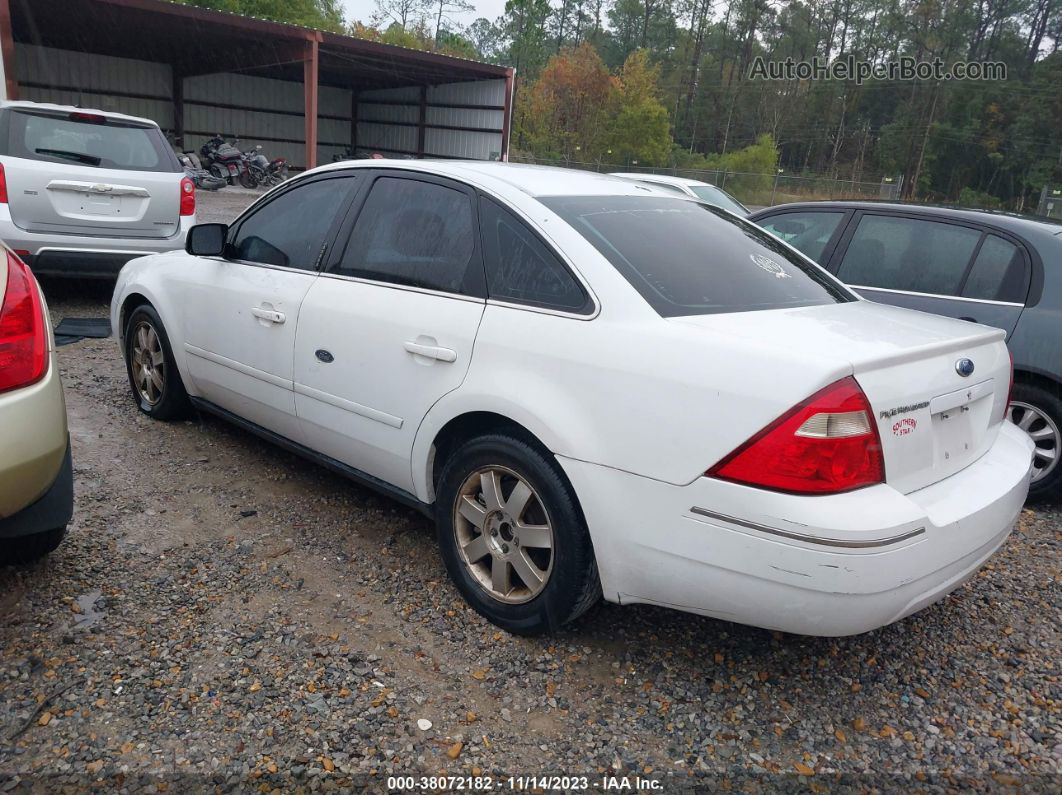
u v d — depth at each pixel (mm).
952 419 2607
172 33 23141
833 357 2277
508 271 2938
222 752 2291
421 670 2721
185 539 3486
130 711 2422
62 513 2900
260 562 3340
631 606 3203
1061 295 4285
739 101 80938
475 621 3012
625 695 2670
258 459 4402
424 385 3061
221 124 30078
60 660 2623
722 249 3174
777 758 2434
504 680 2699
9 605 2900
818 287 3250
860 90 76625
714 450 2324
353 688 2600
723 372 2344
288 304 3660
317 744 2352
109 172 6812
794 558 2219
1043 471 4426
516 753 2383
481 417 2971
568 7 89812
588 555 2693
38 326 2678
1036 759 2496
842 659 2947
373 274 3393
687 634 3037
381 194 3527
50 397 2670
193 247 4055
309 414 3627
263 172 25578
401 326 3148
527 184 3182
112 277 7023
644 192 3510
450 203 3236
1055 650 3090
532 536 2801
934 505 2412
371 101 33219
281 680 2609
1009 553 3922
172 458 4324
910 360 2438
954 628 3207
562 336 2688
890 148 73250
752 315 2711
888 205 5047
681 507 2398
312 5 53000
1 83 17688
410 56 24859
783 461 2213
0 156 6398
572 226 2898
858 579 2193
